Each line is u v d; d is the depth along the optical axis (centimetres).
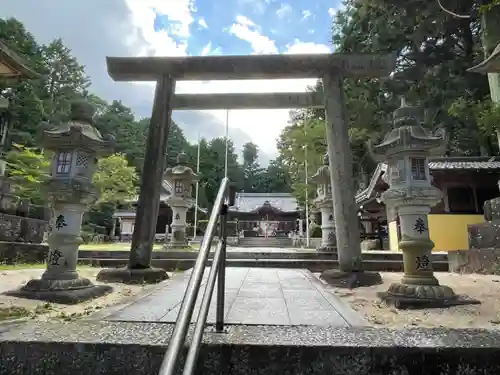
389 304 455
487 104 1168
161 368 127
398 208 509
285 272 830
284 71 770
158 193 738
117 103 5056
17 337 239
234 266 1051
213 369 229
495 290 571
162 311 367
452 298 454
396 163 511
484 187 1576
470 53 1870
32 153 2206
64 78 3775
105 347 229
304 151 2978
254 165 7994
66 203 498
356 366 226
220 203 248
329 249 1339
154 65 778
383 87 2075
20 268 878
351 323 321
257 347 231
